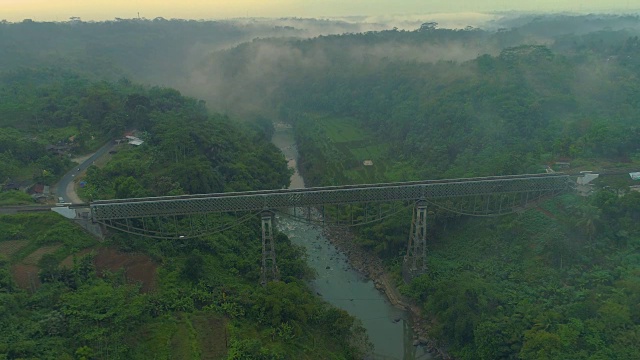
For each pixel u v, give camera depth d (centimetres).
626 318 7631
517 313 8550
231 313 8131
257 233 11788
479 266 10525
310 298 9525
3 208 9462
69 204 9544
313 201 9906
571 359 7238
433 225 12062
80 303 7100
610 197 10031
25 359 5903
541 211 10975
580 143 13162
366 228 12800
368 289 11419
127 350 6819
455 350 8819
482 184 10494
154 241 9638
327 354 8050
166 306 7925
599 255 9506
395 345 9500
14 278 7825
